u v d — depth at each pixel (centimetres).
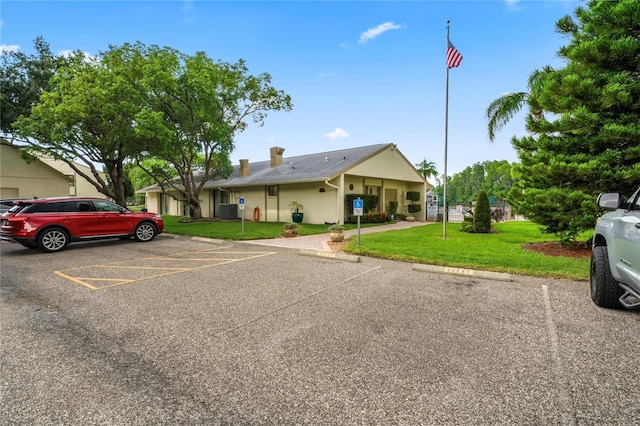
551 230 809
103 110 1363
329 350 296
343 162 1717
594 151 720
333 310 405
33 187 1995
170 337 329
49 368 267
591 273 445
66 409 212
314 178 1517
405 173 2016
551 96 767
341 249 859
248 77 1773
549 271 568
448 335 325
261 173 2066
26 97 1886
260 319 377
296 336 328
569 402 215
